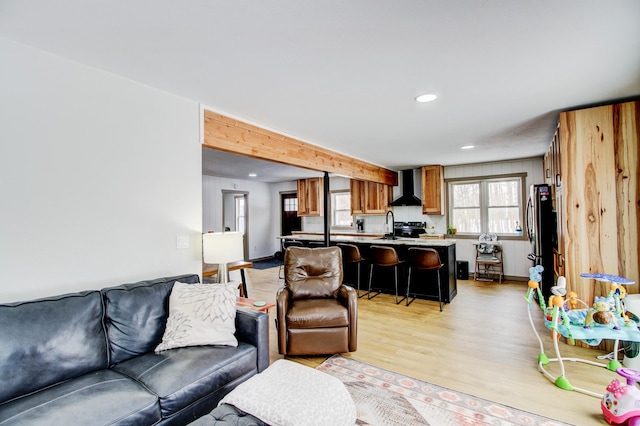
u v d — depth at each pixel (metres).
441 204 6.55
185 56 2.06
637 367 2.46
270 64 2.17
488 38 1.86
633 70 2.31
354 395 2.29
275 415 1.41
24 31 1.77
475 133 4.02
